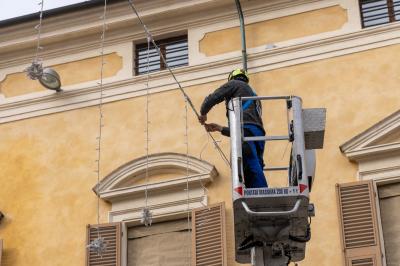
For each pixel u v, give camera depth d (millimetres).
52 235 21219
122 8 22750
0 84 23453
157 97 21984
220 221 19922
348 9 21531
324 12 21672
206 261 19781
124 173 21172
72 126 22375
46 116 22688
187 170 20781
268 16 21984
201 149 21062
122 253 20578
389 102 20328
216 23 22297
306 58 21266
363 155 19766
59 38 23234
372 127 19906
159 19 22688
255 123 14539
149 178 21156
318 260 19109
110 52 22891
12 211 21797
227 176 20594
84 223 21141
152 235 20734
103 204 21188
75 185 21641
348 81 20781
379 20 21469
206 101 15055
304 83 21016
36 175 22078
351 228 19156
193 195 20609
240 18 21969
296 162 13961
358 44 21078
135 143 21656
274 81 21219
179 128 21469
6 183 22188
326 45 21266
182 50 22578
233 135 14219
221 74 21719
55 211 21484
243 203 13695
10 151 22562
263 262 14148
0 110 23094
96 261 20516
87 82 22766
